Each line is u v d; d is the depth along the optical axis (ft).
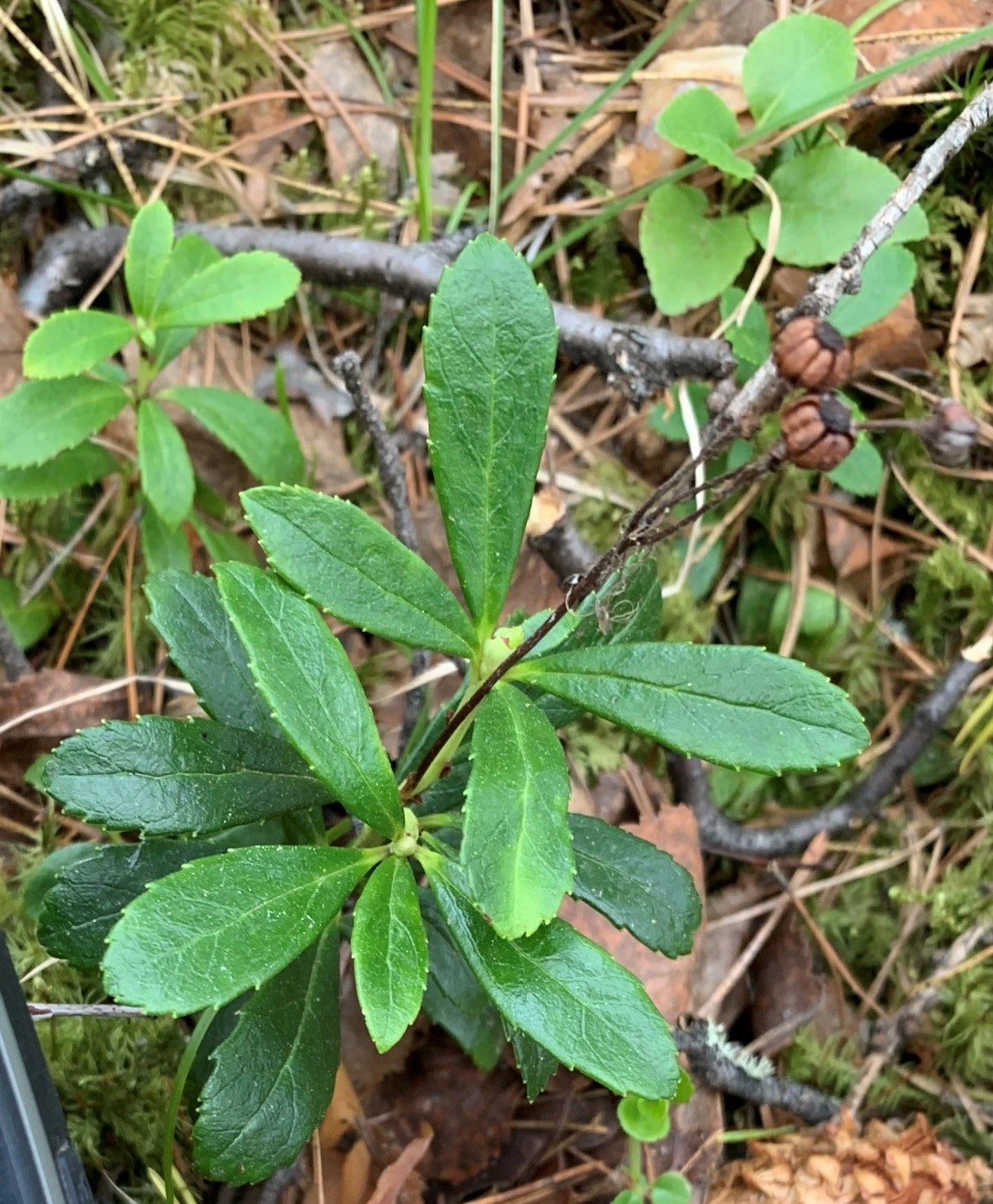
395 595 0.54
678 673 0.54
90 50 0.84
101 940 0.60
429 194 0.87
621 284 0.89
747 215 0.82
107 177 0.85
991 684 0.85
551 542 0.79
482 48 0.89
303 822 0.64
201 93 0.85
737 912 0.84
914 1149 0.75
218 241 0.84
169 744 0.58
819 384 0.47
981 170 0.83
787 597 0.88
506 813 0.51
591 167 0.89
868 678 0.88
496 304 0.54
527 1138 0.78
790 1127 0.79
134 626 0.80
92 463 0.75
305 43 0.88
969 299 0.84
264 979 0.50
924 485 0.85
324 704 0.53
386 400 0.88
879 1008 0.83
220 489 0.85
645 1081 0.52
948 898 0.82
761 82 0.81
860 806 0.84
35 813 0.76
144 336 0.70
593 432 0.89
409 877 0.55
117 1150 0.71
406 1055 0.77
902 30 0.83
